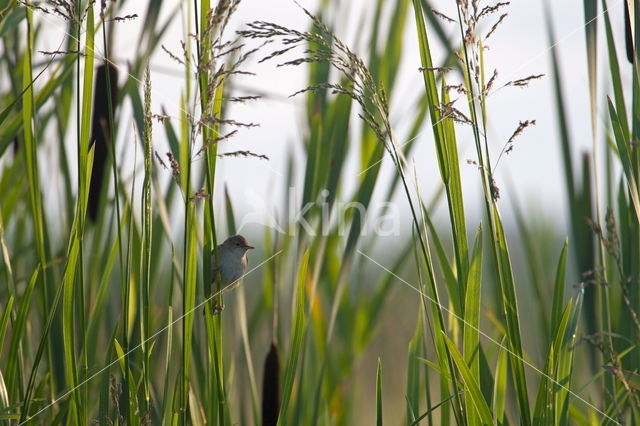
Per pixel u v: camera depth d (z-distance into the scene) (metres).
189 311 4.97
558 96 6.01
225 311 7.02
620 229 5.84
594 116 5.62
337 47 4.54
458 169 4.98
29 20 5.36
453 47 6.45
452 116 4.55
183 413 4.84
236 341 6.89
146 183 4.66
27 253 6.96
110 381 5.58
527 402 4.68
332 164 6.93
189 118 4.48
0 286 6.69
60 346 6.11
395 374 10.44
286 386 5.20
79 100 4.82
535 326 6.19
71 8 4.68
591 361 5.97
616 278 5.87
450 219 4.95
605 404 5.79
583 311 5.99
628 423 5.54
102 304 6.09
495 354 6.48
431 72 5.06
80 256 5.02
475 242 4.96
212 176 4.93
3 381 5.35
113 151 4.72
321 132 6.89
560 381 5.05
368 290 7.49
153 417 6.21
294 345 5.20
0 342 5.25
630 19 5.44
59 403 6.05
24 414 4.98
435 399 9.84
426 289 5.92
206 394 5.77
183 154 5.50
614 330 5.89
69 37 6.14
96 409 6.23
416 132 6.98
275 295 6.21
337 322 7.39
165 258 7.30
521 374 4.69
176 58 4.43
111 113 4.72
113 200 6.55
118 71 6.46
